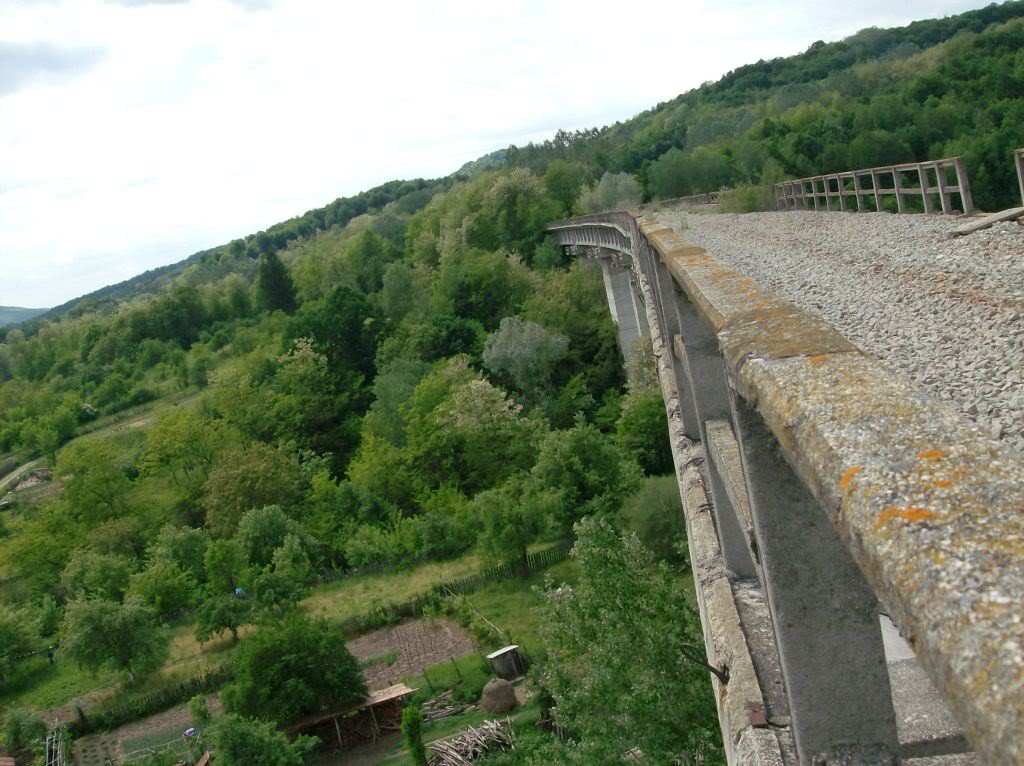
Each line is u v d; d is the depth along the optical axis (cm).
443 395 4331
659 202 5000
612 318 4716
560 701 1048
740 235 1961
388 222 9356
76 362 9406
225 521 3947
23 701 2858
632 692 910
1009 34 5947
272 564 3444
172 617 3306
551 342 4516
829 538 250
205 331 9375
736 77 11838
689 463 800
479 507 2944
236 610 2973
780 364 227
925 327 671
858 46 10675
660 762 865
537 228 6731
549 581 1215
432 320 5341
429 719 2103
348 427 4947
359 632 2792
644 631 930
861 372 204
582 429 2994
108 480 4591
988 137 3953
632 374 3925
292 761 1873
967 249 1021
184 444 4809
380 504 3975
